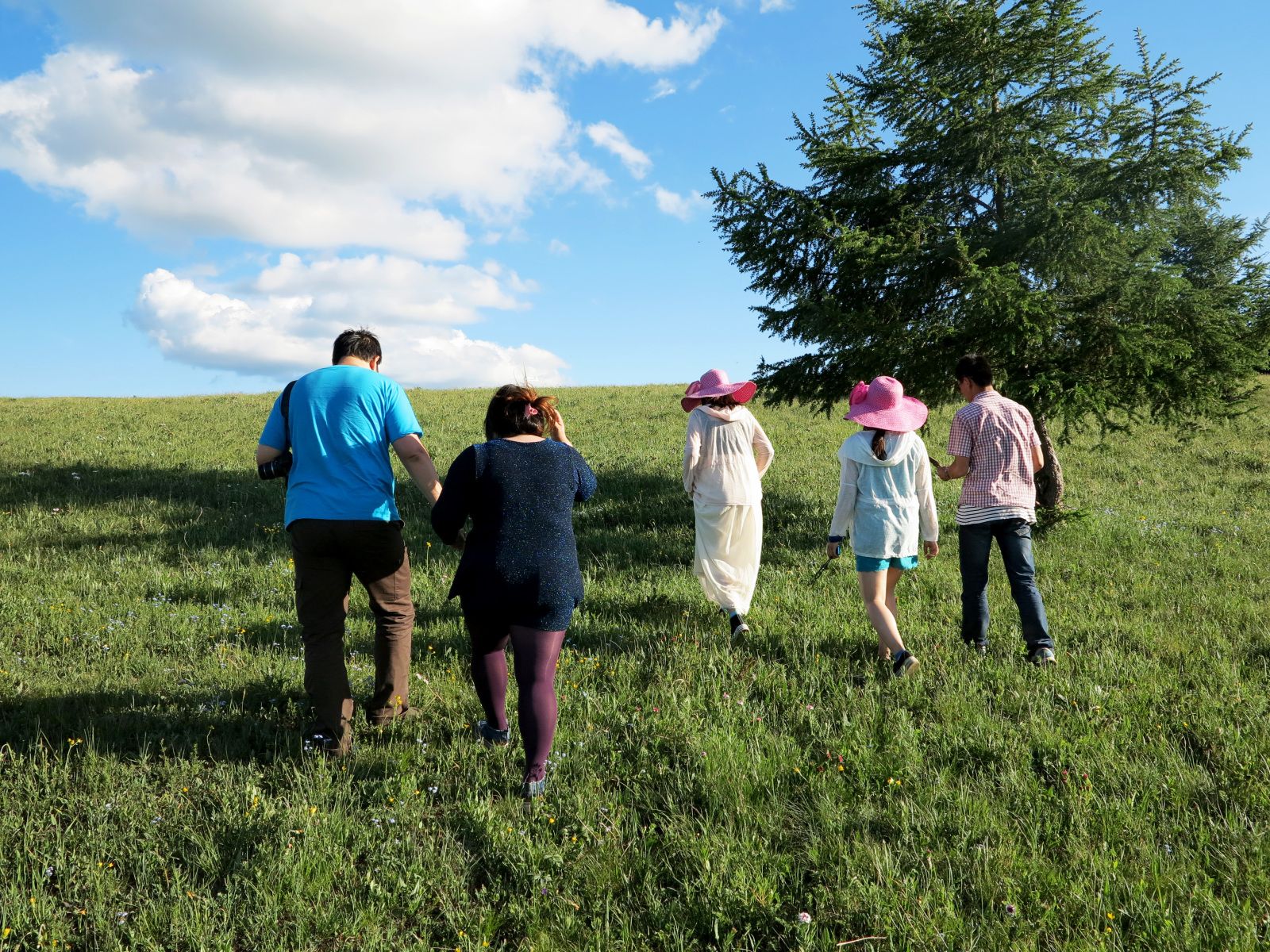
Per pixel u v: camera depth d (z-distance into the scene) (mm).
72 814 3186
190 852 2910
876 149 8758
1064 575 7203
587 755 3654
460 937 2473
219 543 8211
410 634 4082
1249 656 4934
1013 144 8109
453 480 3332
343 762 3611
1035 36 7965
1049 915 2463
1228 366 7598
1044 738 3705
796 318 8414
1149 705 4109
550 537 3299
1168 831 2930
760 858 2832
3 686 4383
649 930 2535
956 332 7766
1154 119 7543
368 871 2807
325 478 3717
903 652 4434
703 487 5586
